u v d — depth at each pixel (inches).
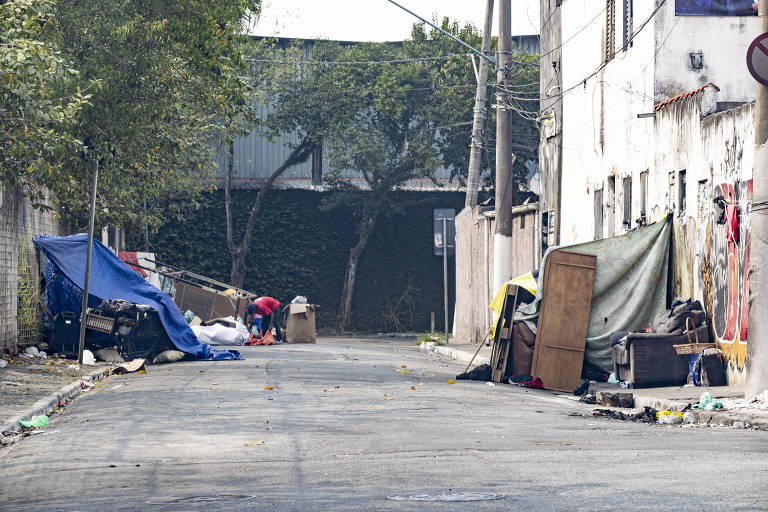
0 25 960.9
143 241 2923.2
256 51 2930.6
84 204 1776.6
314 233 3070.9
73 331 1403.8
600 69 1616.6
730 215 1038.4
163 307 1494.8
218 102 1588.3
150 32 1328.7
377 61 2962.6
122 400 927.7
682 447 624.4
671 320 1107.9
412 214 3095.5
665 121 1282.0
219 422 757.9
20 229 1400.1
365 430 713.6
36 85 1011.9
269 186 3024.1
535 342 1218.6
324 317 3068.4
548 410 898.7
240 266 2979.8
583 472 519.5
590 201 1674.5
